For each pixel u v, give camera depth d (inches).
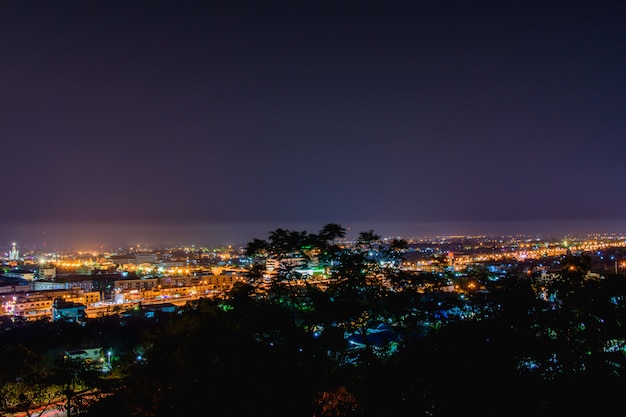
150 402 737.6
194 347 708.0
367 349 733.3
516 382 683.4
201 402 653.3
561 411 696.4
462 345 685.9
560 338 763.4
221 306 832.9
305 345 698.2
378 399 650.8
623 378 742.5
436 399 650.2
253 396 644.7
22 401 1122.0
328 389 671.1
